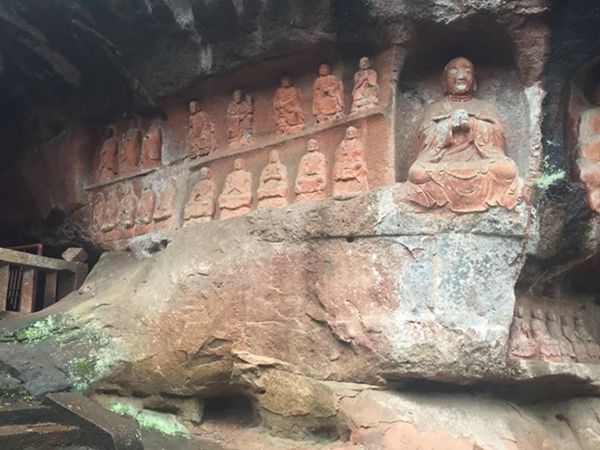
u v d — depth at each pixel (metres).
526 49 5.56
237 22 6.30
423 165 5.45
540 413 5.82
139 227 7.43
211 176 6.88
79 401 5.34
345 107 6.22
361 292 5.43
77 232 8.25
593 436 5.73
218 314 5.89
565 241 5.36
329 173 6.08
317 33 6.07
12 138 8.88
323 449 5.19
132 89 7.58
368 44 6.04
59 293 7.71
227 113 6.94
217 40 6.56
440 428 5.06
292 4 6.02
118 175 7.93
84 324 6.29
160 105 7.48
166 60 7.04
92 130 8.32
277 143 6.45
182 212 7.04
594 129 5.66
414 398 5.31
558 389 5.71
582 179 5.47
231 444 5.71
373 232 5.48
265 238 5.98
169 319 6.04
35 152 8.62
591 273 6.09
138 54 7.19
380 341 5.22
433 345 5.11
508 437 5.12
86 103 8.02
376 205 5.50
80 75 7.76
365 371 5.29
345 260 5.58
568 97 5.65
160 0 6.46
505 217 5.26
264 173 6.37
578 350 5.96
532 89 5.61
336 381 5.41
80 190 8.20
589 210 5.37
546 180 5.39
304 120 6.44
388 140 5.79
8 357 5.84
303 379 5.51
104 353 6.03
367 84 5.98
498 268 5.23
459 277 5.23
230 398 6.35
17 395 5.48
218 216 6.67
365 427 5.09
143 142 7.73
